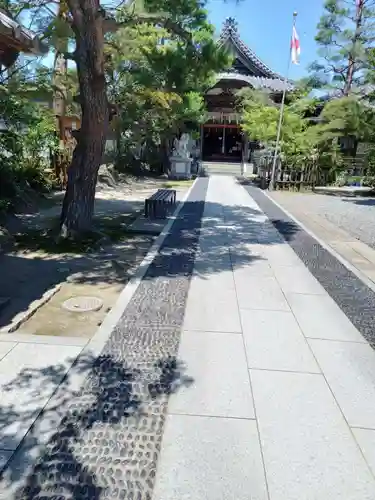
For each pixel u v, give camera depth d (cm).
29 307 440
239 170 2589
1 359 325
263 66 2853
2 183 923
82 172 702
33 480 212
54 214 937
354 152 2075
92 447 236
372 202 1424
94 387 293
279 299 480
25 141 1144
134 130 1859
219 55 738
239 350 354
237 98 2583
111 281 541
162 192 1086
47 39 783
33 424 252
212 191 1584
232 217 1025
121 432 249
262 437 249
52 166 1318
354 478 222
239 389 297
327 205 1338
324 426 262
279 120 1747
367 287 534
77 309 448
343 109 1705
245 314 433
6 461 223
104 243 705
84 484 211
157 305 449
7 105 969
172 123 1858
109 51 1050
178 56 750
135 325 397
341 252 730
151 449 237
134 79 1342
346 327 409
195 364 329
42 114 1291
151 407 273
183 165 2056
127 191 1470
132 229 825
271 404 281
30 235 733
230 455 234
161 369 320
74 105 1431
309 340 378
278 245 750
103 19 629
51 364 321
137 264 613
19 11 806
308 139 1783
